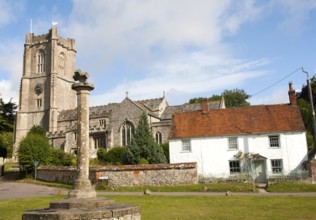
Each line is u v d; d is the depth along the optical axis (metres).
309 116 53.78
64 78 84.81
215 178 32.28
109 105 74.12
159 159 38.59
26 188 32.94
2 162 49.66
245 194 23.75
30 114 82.56
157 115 63.28
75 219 9.54
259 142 34.94
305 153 33.53
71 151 63.12
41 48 85.31
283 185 26.72
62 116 78.56
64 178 36.06
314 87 62.78
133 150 39.03
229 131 36.09
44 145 44.66
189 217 13.91
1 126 58.94
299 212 14.70
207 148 36.06
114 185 30.14
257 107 38.72
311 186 26.30
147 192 24.53
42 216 9.75
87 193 11.73
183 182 29.12
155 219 13.47
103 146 62.66
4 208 17.83
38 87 82.62
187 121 39.22
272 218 13.37
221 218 13.57
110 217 9.97
